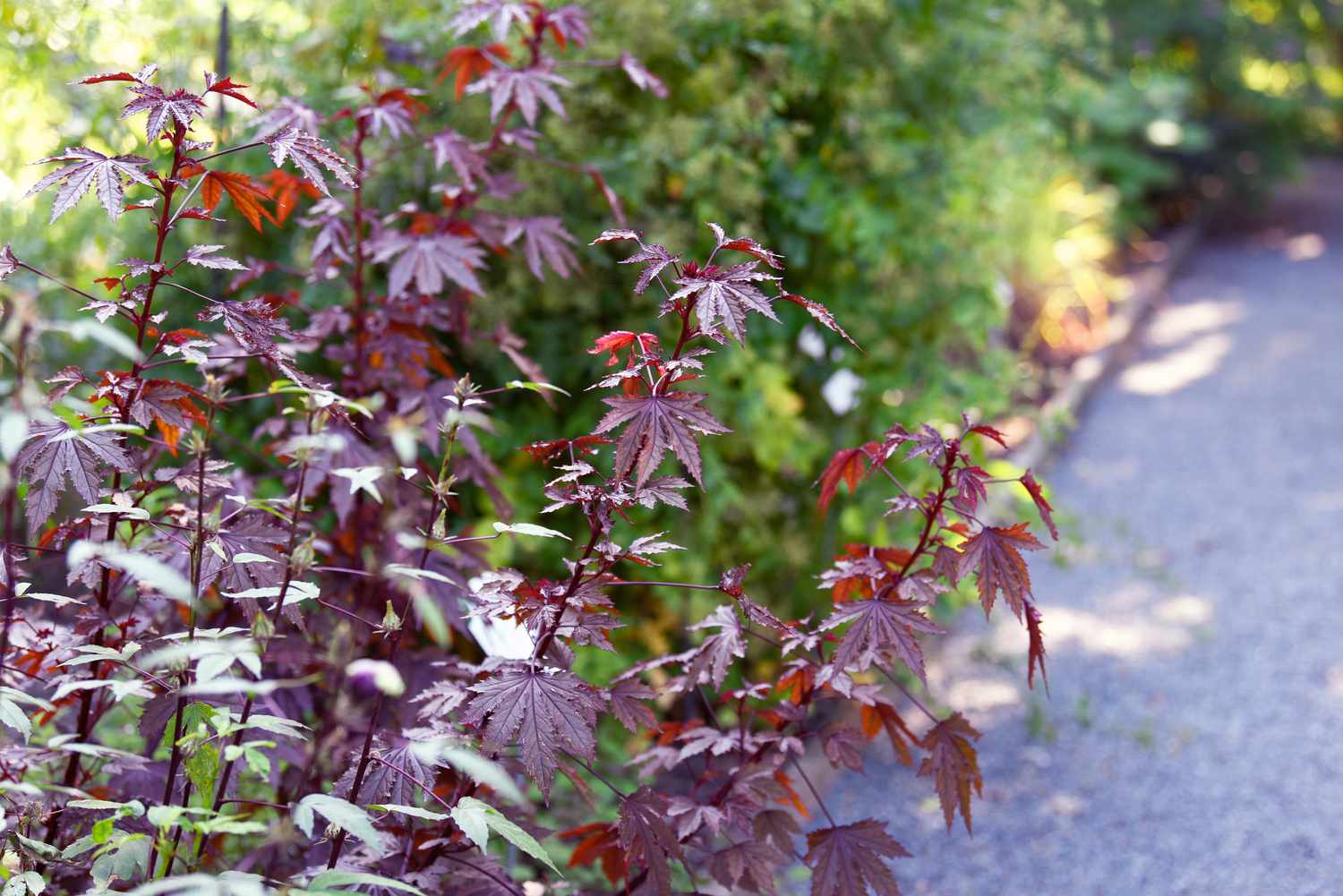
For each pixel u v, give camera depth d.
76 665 1.72
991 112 4.08
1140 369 7.64
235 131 2.86
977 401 3.85
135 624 1.83
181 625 2.15
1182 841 3.13
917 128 3.71
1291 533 5.13
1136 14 10.24
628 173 3.15
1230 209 12.30
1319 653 4.11
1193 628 4.33
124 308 1.72
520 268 3.14
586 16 2.70
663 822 1.78
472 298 2.85
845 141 3.63
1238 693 3.88
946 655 4.14
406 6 3.16
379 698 1.62
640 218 3.27
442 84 3.09
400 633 1.71
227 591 1.71
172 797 1.73
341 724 1.57
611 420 1.69
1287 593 4.58
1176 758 3.52
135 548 1.70
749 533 3.47
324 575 2.34
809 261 3.60
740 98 3.22
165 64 3.02
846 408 3.64
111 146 2.91
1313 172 14.83
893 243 3.63
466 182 2.41
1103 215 9.09
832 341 3.64
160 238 1.76
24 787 1.46
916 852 3.10
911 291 3.66
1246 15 11.45
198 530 1.56
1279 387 7.12
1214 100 11.43
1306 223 12.05
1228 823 3.20
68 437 1.62
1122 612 4.47
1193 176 11.36
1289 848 3.08
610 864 2.05
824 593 3.64
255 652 1.49
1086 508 5.46
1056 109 6.23
